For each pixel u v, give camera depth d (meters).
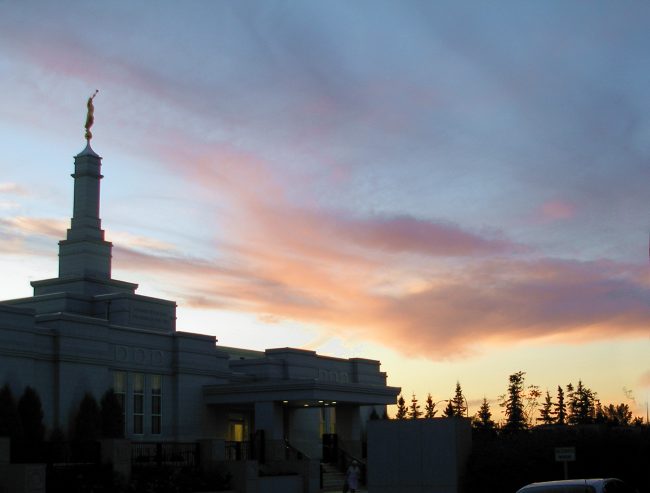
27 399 51.84
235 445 57.84
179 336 64.81
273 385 63.25
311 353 75.69
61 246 68.75
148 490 44.19
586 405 116.88
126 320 63.94
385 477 39.81
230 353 79.62
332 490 60.53
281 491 54.72
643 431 39.56
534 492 25.97
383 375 84.12
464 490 38.84
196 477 48.25
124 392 60.06
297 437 71.25
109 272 69.12
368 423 40.56
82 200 68.88
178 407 63.56
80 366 56.16
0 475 38.81
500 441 40.66
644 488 37.59
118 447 44.41
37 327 54.34
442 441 39.03
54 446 46.31
